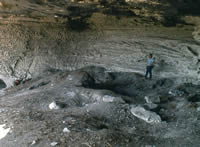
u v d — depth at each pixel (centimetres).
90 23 1525
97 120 707
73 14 1371
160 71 1213
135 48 1334
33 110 816
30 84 1298
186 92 998
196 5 1015
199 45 1163
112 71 1321
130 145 539
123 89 1129
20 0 1110
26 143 551
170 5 1023
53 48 1493
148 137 587
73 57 1440
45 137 570
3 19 1528
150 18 1312
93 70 1334
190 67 1134
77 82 1149
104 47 1411
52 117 721
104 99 870
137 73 1271
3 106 902
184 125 654
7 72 1448
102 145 531
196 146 531
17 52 1511
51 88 1102
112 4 1105
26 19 1534
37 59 1476
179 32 1283
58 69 1428
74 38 1506
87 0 1046
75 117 717
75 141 548
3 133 627
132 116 734
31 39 1539
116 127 670
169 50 1242
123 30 1421
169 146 536
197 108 755
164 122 682
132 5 1090
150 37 1334
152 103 802
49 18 1503
